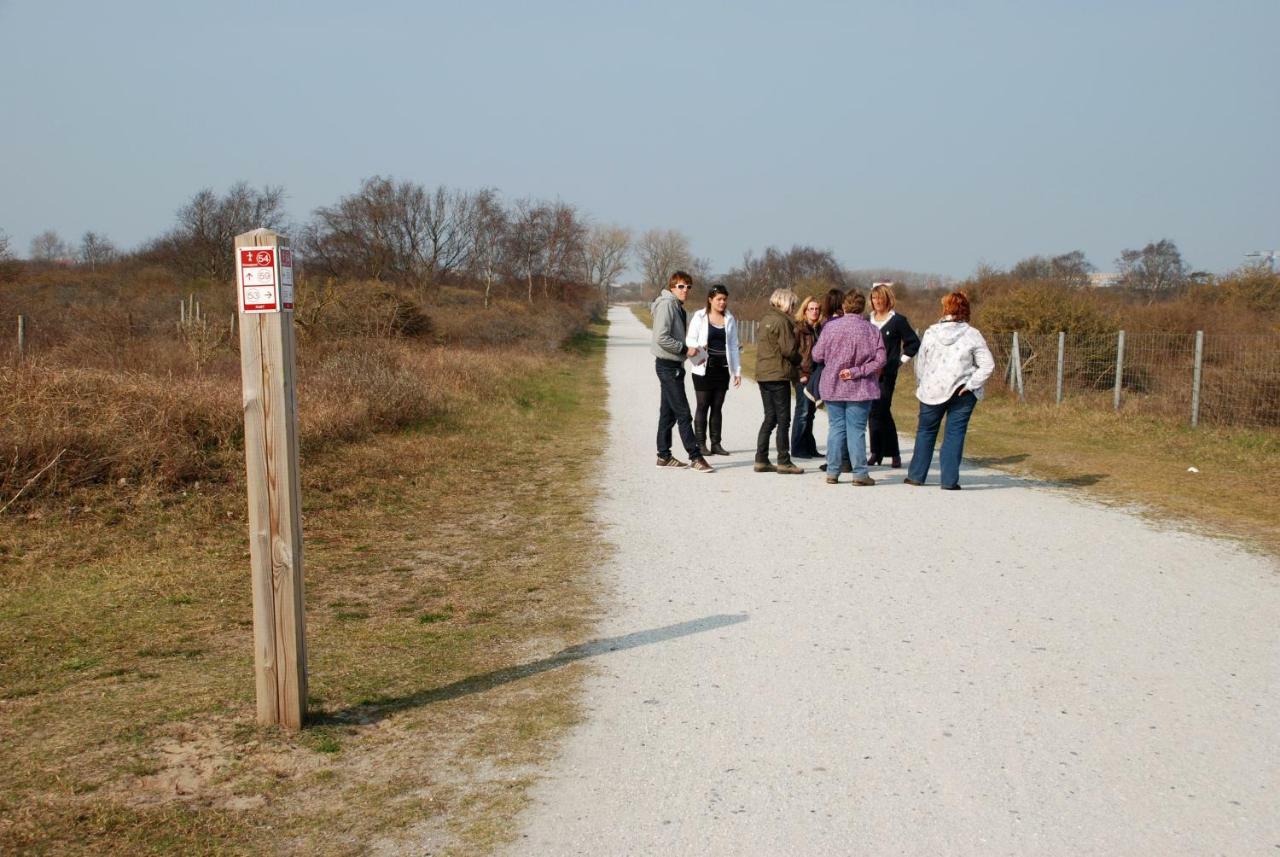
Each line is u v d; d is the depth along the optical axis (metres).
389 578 6.23
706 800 3.36
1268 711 4.12
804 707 4.16
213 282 44.69
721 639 5.02
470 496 8.91
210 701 4.12
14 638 4.95
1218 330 20.95
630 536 7.35
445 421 13.13
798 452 11.34
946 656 4.77
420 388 13.45
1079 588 5.94
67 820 3.17
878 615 5.41
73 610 5.43
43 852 2.99
